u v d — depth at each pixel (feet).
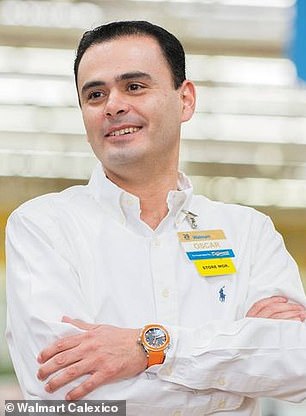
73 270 8.69
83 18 25.48
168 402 8.06
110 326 8.19
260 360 8.27
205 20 25.30
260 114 31.91
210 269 9.04
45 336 8.13
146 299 8.70
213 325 8.38
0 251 38.40
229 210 9.75
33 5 25.26
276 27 25.48
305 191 39.58
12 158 35.68
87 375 7.95
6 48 27.58
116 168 9.09
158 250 8.97
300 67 16.24
